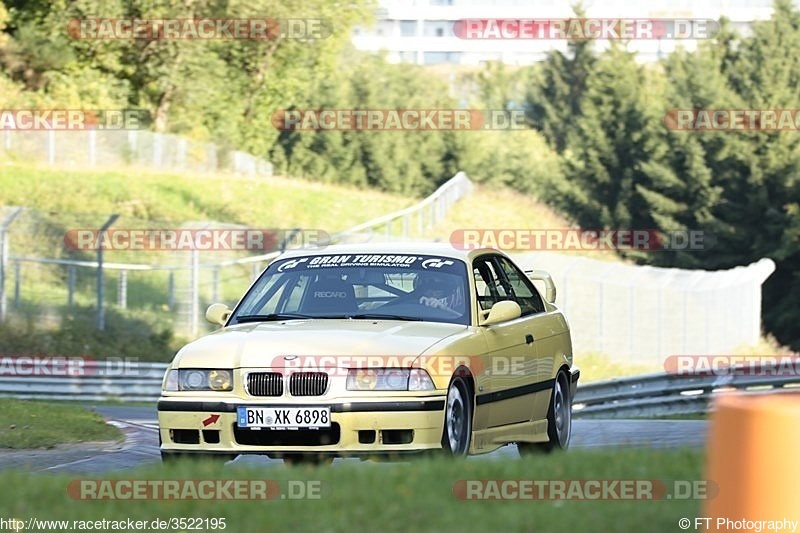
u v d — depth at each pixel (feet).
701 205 464.65
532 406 92.27
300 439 78.59
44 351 301.63
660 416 191.31
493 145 479.41
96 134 397.19
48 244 337.93
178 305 327.67
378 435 78.02
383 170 451.94
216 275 334.85
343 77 460.55
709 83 474.08
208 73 422.41
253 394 79.36
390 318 87.15
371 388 78.59
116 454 110.22
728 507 38.75
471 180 463.01
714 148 466.70
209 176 401.70
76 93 403.95
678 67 485.97
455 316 87.15
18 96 396.37
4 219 341.21
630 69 484.74
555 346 97.35
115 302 323.16
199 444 79.92
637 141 470.80
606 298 331.98
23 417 129.90
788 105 478.18
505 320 87.61
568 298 327.67
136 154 401.29
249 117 439.22
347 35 453.58
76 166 386.52
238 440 79.25
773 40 488.02
